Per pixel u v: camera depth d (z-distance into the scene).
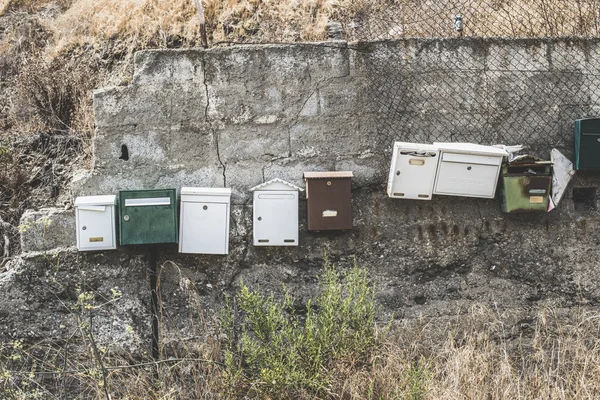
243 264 4.89
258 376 4.36
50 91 7.06
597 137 4.95
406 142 4.90
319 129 5.02
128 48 7.82
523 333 4.97
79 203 4.61
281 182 4.78
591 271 5.05
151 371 4.63
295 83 5.03
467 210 5.02
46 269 4.75
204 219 4.76
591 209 5.14
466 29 6.12
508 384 4.38
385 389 4.29
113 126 4.93
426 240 4.99
